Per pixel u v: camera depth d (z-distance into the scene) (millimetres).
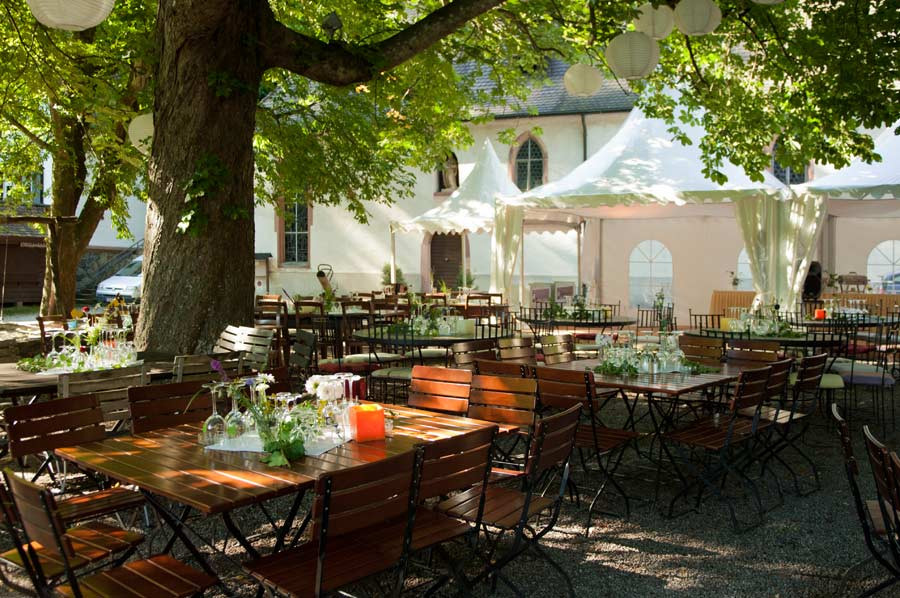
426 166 15891
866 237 18344
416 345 8672
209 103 7590
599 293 20781
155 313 7676
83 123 12547
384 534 3678
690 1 6633
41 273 27000
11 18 9609
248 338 7242
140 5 11664
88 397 4395
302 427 3928
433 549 3975
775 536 5078
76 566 3316
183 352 7551
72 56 10531
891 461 3314
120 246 30234
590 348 11750
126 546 3545
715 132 11211
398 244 24625
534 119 23062
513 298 16531
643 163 13594
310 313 12375
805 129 10242
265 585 3172
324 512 2973
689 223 19891
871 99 8977
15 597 3992
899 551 3625
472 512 4086
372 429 4137
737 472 5535
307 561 3357
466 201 17938
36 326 12828
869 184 11719
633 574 4430
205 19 7340
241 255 7918
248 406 3908
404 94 12891
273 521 5172
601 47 11602
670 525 5281
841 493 6051
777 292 12320
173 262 7648
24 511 2998
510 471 4949
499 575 4008
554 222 17344
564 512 5539
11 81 10344
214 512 3004
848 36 9070
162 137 7738
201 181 7523
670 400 7551
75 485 5898
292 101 14367
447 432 4371
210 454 3848
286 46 7840
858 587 4254
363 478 3102
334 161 14016
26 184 15578
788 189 12266
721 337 8672
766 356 7312
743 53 17297
